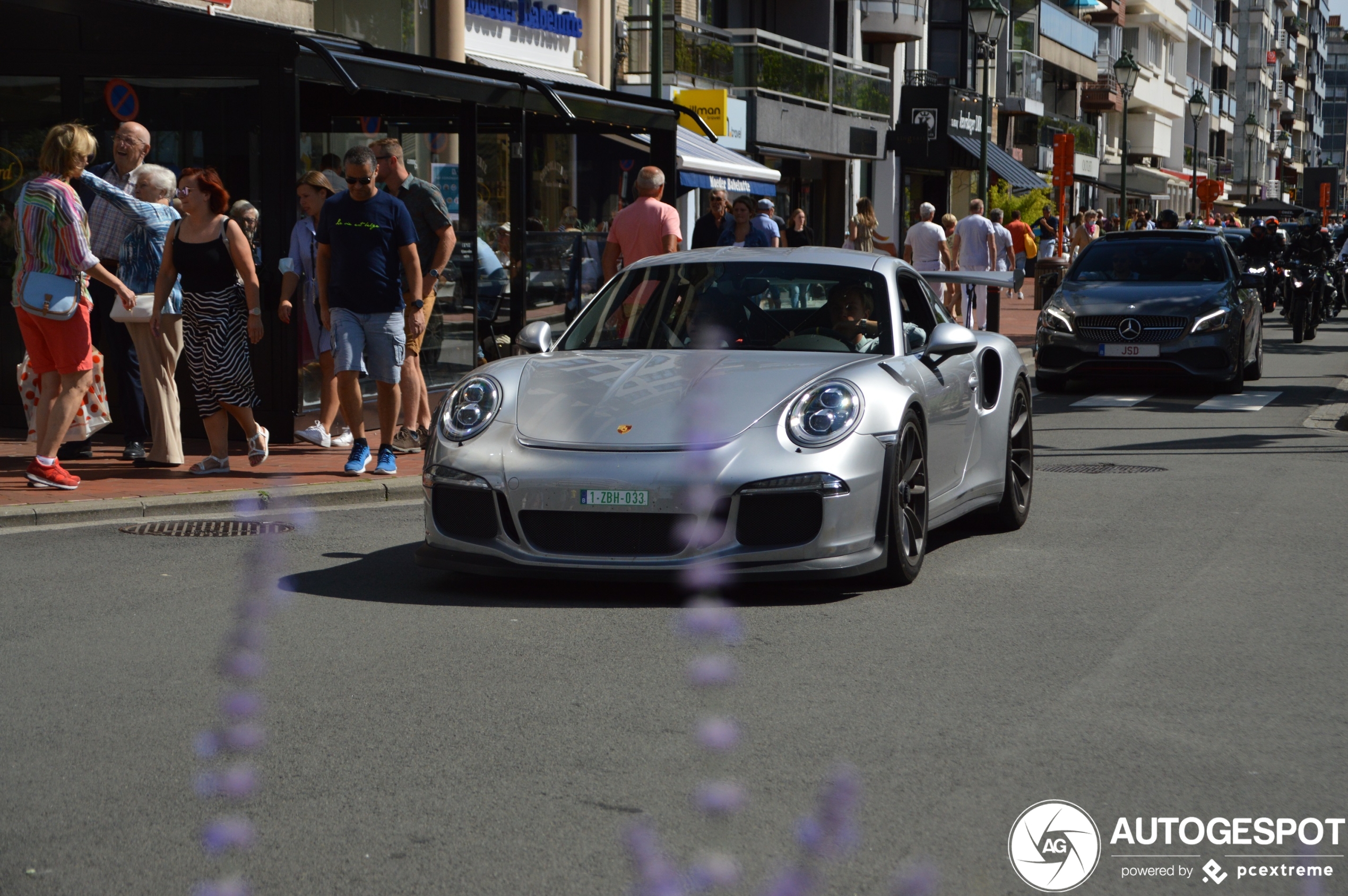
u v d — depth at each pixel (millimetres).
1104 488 9680
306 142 12898
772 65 31031
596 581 6383
